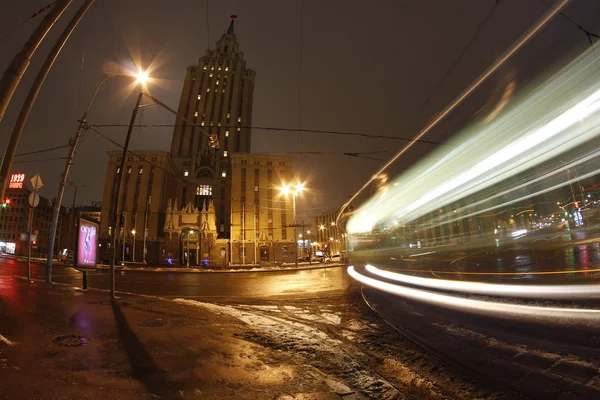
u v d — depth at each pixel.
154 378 3.94
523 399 3.68
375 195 32.34
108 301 9.70
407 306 9.80
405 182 27.39
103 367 4.19
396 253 32.72
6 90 4.16
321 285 17.53
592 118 12.22
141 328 6.38
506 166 16.09
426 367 4.84
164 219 71.12
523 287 10.06
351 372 4.66
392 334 6.88
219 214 83.56
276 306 10.78
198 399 3.46
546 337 5.51
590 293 8.31
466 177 19.00
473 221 43.94
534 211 37.50
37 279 17.64
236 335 6.36
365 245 31.22
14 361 4.18
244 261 68.19
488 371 4.48
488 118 16.97
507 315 7.30
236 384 3.93
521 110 14.73
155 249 67.19
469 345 5.64
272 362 4.83
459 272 16.77
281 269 40.66
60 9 4.71
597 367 4.18
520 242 37.38
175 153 93.12
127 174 70.25
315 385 4.05
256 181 73.50
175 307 9.36
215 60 104.12
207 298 12.79
